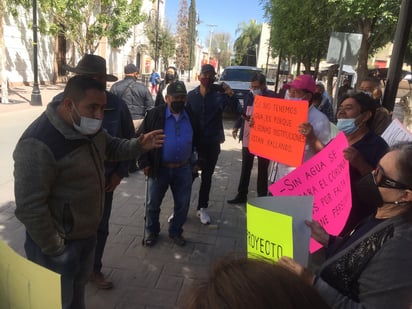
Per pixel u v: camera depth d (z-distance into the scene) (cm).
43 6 1669
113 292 334
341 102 296
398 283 127
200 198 498
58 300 112
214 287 82
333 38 855
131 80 657
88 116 204
